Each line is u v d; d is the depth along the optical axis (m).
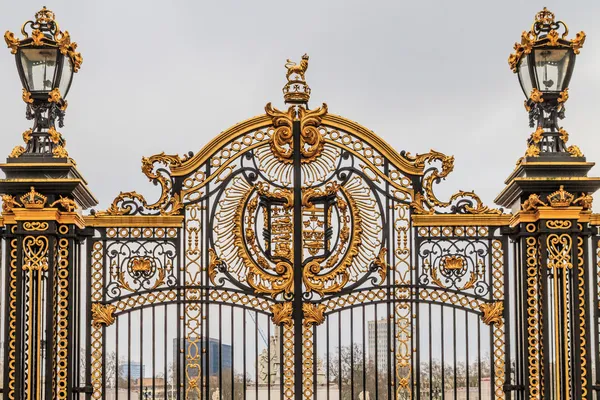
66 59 10.41
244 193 10.56
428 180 10.59
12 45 10.16
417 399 10.16
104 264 10.46
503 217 10.48
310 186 10.55
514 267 10.53
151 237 10.51
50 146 10.15
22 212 9.84
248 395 14.01
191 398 14.63
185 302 10.39
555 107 10.34
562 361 9.81
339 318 10.40
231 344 10.34
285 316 10.34
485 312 10.39
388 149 10.59
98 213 10.44
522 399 10.28
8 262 9.96
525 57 10.43
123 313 10.37
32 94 10.21
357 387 16.41
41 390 9.72
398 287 10.45
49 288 9.82
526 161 10.08
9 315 9.78
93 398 10.27
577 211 9.97
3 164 9.88
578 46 10.28
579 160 10.08
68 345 9.96
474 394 16.81
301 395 10.18
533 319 10.08
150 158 10.55
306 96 10.61
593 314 10.18
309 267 10.45
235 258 10.48
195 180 10.57
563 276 9.91
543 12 10.45
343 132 10.64
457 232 10.55
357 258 10.51
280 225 10.57
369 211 10.57
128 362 10.27
